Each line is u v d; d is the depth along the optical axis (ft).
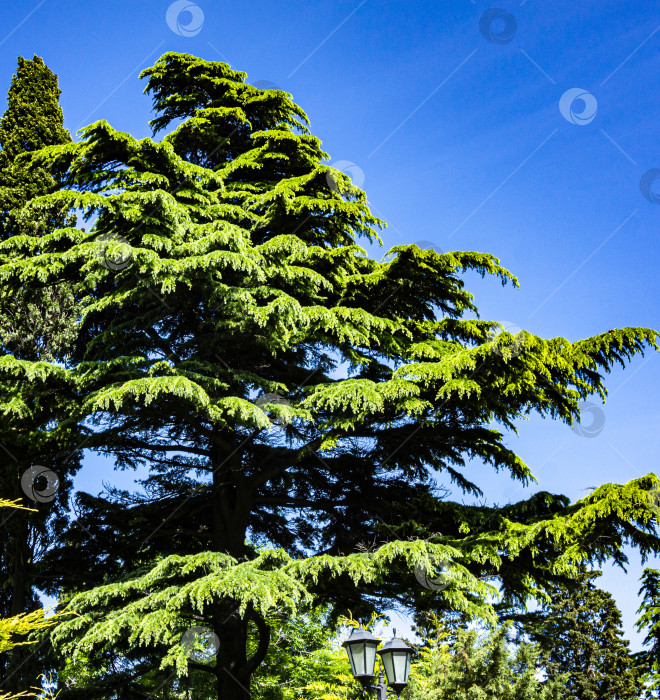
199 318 45.16
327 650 61.62
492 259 42.24
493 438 42.93
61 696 40.63
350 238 47.06
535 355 36.81
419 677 45.73
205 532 45.14
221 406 39.04
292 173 50.67
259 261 39.29
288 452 45.32
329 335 42.42
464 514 41.27
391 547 34.30
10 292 41.70
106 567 44.98
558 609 85.20
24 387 38.09
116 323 43.65
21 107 58.18
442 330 45.21
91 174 42.57
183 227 40.98
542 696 35.06
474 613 35.40
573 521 35.60
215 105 52.65
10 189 53.26
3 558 47.52
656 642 66.85
